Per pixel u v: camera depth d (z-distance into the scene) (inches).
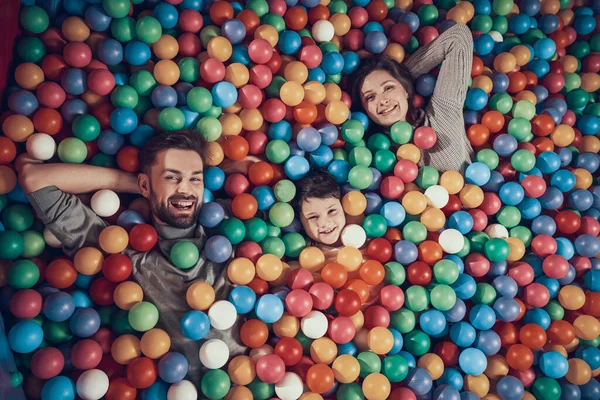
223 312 68.9
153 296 70.2
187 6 84.3
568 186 88.1
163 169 72.1
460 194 85.7
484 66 98.2
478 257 81.0
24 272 65.4
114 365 66.5
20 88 73.2
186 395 64.9
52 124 71.9
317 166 83.7
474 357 73.6
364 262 77.9
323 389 67.8
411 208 81.8
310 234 79.8
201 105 77.6
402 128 86.2
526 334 75.7
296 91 81.6
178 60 82.7
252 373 68.5
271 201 79.0
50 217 68.5
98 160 74.3
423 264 78.9
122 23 78.4
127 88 76.0
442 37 89.7
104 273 68.5
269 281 76.1
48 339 66.3
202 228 75.8
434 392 72.5
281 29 88.0
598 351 78.5
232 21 82.7
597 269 84.7
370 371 71.1
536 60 99.0
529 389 76.0
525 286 81.1
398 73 89.2
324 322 71.4
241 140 79.1
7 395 59.5
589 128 96.3
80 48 74.8
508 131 91.2
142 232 70.1
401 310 76.9
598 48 103.4
